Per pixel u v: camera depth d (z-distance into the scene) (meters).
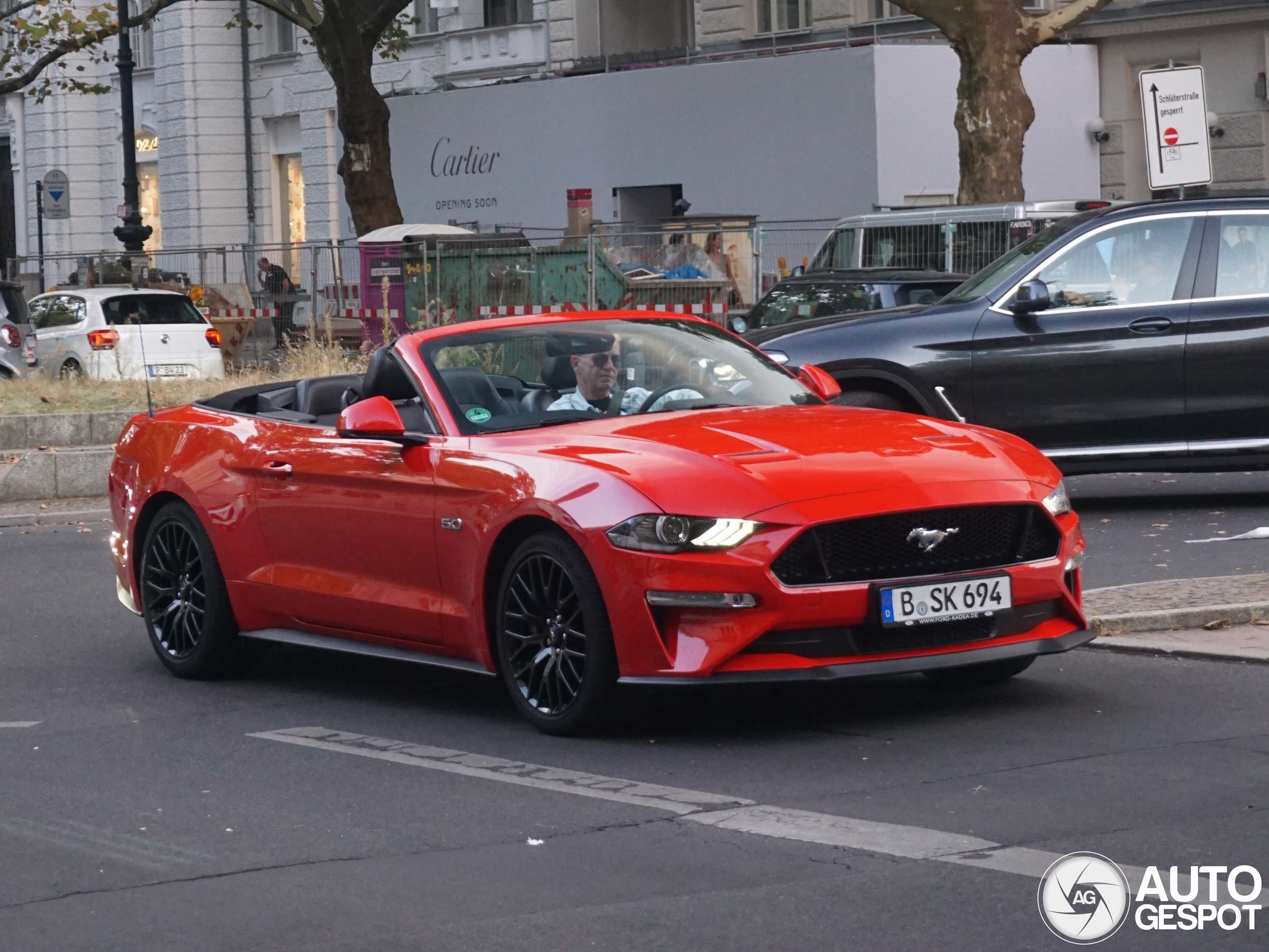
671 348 8.18
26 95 55.88
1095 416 12.33
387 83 44.50
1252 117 29.91
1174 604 8.72
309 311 30.45
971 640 6.79
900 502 6.59
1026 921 4.63
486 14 42.12
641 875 5.16
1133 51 30.91
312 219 49.16
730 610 6.45
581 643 6.87
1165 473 13.76
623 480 6.69
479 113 34.16
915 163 27.94
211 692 8.43
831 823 5.60
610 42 39.50
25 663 9.29
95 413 17.88
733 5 35.66
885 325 12.62
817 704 7.41
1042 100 30.36
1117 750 6.39
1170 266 12.41
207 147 50.84
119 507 9.24
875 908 4.77
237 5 50.78
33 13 35.47
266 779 6.59
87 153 55.69
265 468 8.23
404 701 8.00
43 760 7.06
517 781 6.35
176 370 26.28
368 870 5.34
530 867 5.30
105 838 5.84
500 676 7.27
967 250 21.73
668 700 7.59
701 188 30.22
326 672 8.83
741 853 5.33
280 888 5.20
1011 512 6.86
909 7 23.59
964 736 6.73
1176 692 7.33
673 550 6.51
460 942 4.65
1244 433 12.27
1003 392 12.38
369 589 7.75
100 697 8.37
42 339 26.88
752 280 26.61
